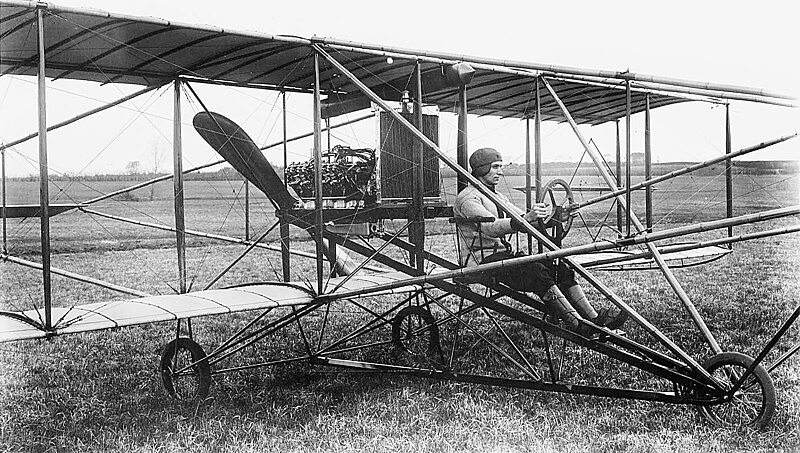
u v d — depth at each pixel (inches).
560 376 279.9
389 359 320.2
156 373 304.7
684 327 375.6
